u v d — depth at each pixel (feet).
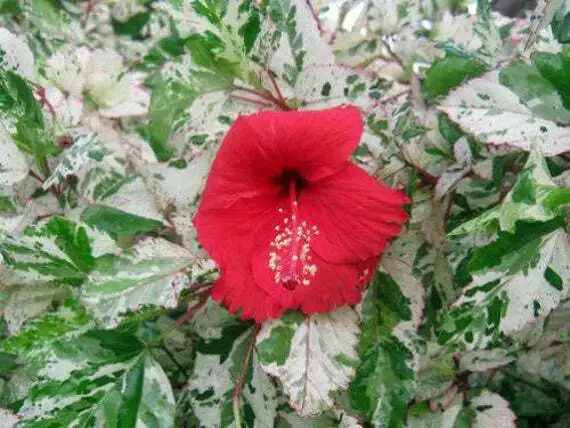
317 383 0.72
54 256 0.76
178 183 0.79
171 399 0.77
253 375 0.82
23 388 0.88
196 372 0.83
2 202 0.89
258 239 0.71
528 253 0.66
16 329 0.87
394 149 0.76
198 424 0.84
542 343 0.99
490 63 0.78
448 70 0.78
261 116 0.66
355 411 0.81
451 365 0.95
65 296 0.89
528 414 1.09
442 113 0.80
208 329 0.85
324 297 0.72
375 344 0.80
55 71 0.96
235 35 0.74
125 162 0.95
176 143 0.78
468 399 0.94
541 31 0.75
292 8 0.77
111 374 0.77
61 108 0.92
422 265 0.83
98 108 0.99
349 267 0.72
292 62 0.77
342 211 0.71
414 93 0.87
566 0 0.74
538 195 0.60
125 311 0.69
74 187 0.94
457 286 0.83
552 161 0.75
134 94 1.00
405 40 1.09
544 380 1.08
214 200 0.68
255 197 0.71
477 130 0.68
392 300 0.82
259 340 0.74
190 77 0.75
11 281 0.87
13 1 1.12
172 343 0.93
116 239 0.82
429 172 0.83
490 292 0.67
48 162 0.90
